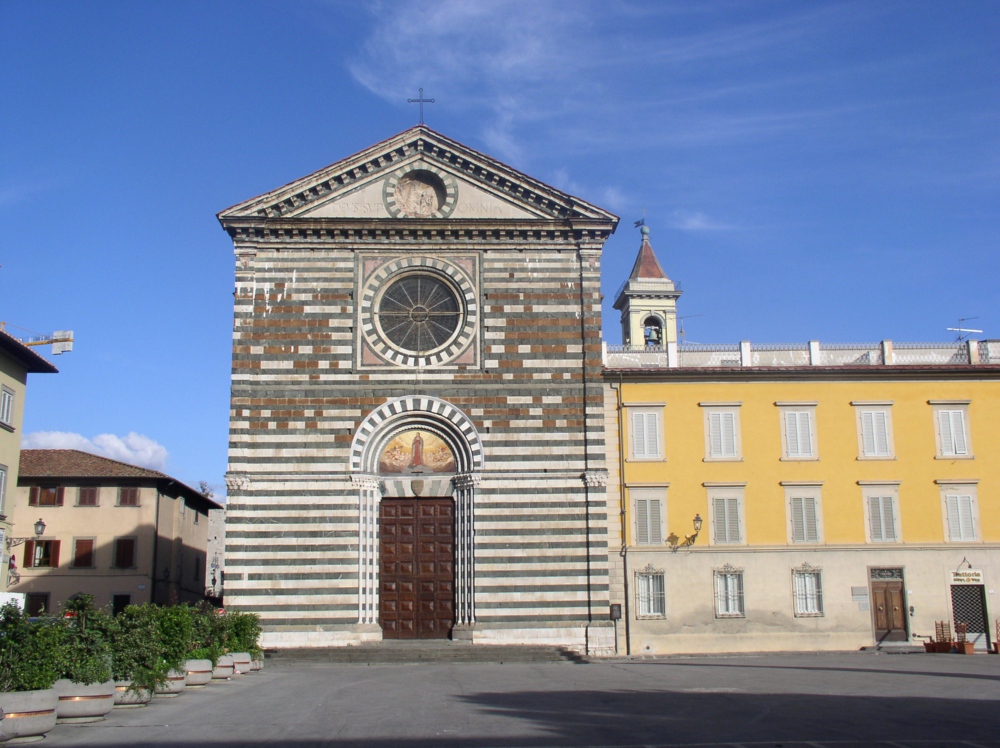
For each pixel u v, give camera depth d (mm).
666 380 48781
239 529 44812
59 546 65750
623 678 34406
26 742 20953
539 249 48250
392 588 45969
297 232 47594
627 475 47875
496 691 29922
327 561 44781
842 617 47000
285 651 43094
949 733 21203
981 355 50500
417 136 48344
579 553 45312
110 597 65250
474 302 47469
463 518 45969
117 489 67000
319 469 45562
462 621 45062
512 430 46344
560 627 44688
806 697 27844
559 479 45938
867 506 48062
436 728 22109
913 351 50719
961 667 38531
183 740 21016
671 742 20031
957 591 47500
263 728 22578
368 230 47656
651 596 46812
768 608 46906
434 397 46469
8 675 22562
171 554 70875
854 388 49188
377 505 46219
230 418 45719
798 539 47625
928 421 48906
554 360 47094
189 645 32094
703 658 44562
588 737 20703
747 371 48688
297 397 46156
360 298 47312
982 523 48062
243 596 44312
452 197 48375
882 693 28906
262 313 46844
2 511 49344
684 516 47656
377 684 32531
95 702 23953
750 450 48375
